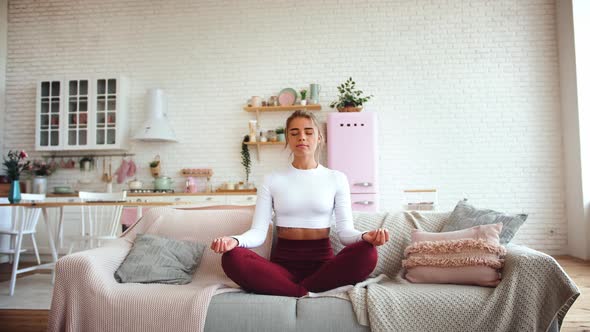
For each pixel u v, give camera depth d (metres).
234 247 1.87
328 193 2.05
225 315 1.69
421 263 1.96
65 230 5.36
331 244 2.27
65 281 1.79
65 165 6.00
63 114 5.80
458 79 5.70
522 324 1.63
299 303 1.73
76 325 1.74
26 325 2.65
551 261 1.68
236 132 5.93
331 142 5.27
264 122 5.90
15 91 6.20
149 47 6.09
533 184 5.52
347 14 5.88
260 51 5.96
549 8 5.61
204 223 2.38
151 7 6.12
